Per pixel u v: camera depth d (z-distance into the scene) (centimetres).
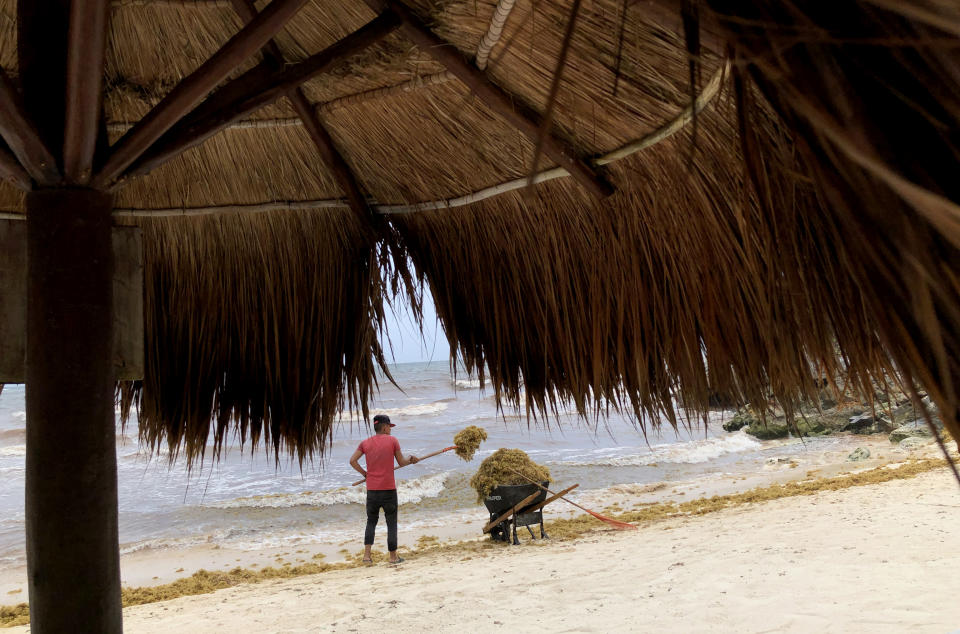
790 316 155
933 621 380
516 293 250
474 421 2709
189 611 587
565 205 226
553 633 439
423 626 480
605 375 225
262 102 175
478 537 927
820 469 1335
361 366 280
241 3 183
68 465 150
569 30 45
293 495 1438
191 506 1360
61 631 148
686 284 196
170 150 168
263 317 277
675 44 142
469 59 181
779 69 47
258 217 272
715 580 516
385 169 250
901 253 45
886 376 124
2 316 180
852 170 47
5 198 250
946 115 45
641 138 180
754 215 161
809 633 386
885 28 45
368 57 205
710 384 191
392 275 276
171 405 273
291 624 512
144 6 205
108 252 160
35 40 161
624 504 1120
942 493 773
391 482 768
